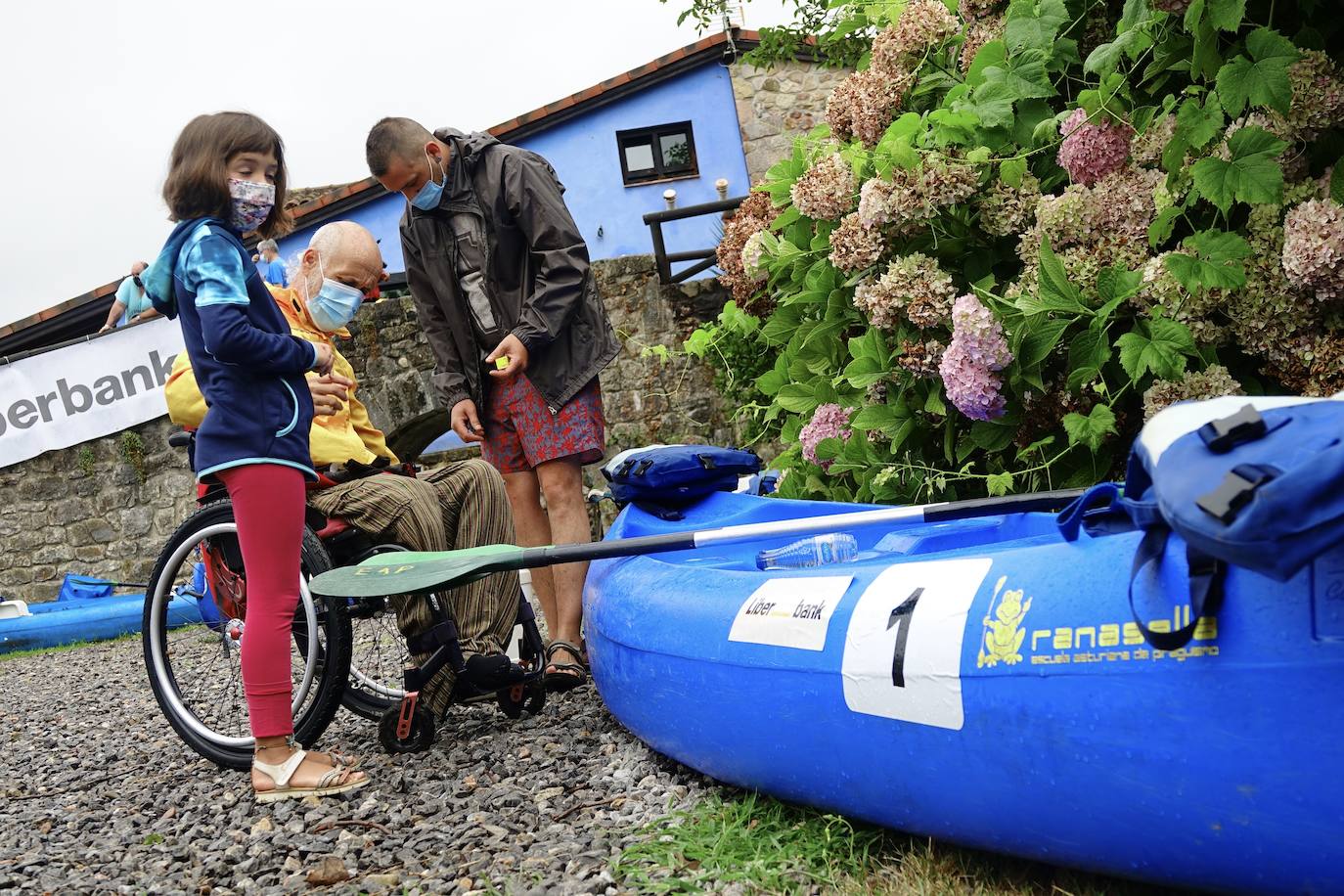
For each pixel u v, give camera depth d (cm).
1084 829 204
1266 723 175
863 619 250
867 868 250
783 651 269
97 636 1261
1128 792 193
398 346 1345
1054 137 413
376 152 462
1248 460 161
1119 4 416
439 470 428
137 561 1474
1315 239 318
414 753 396
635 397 1327
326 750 418
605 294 1327
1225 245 338
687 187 1898
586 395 473
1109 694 195
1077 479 406
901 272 423
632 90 1877
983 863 239
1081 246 390
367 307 1341
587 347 471
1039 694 206
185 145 331
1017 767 211
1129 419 401
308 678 389
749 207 635
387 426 1349
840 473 496
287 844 309
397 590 342
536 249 462
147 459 1473
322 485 412
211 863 300
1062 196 391
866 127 468
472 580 358
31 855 327
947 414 435
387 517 397
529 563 346
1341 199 322
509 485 504
